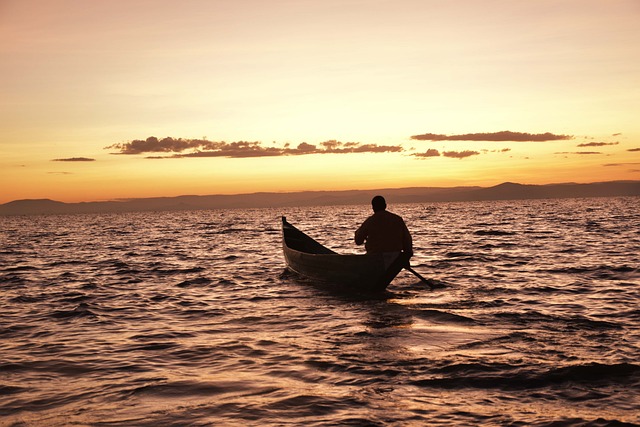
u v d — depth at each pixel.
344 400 4.00
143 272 14.04
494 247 19.20
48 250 23.25
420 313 7.63
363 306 8.41
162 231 44.06
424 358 5.15
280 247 22.73
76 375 4.91
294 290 10.46
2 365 5.28
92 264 16.42
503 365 4.82
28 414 3.86
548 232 27.64
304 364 5.07
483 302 8.43
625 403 3.84
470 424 3.49
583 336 6.00
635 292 9.19
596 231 27.56
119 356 5.61
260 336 6.44
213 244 25.38
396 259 9.45
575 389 4.16
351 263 10.12
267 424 3.55
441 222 46.66
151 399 4.16
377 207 9.88
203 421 3.63
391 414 3.69
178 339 6.40
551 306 8.00
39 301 9.48
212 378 4.71
